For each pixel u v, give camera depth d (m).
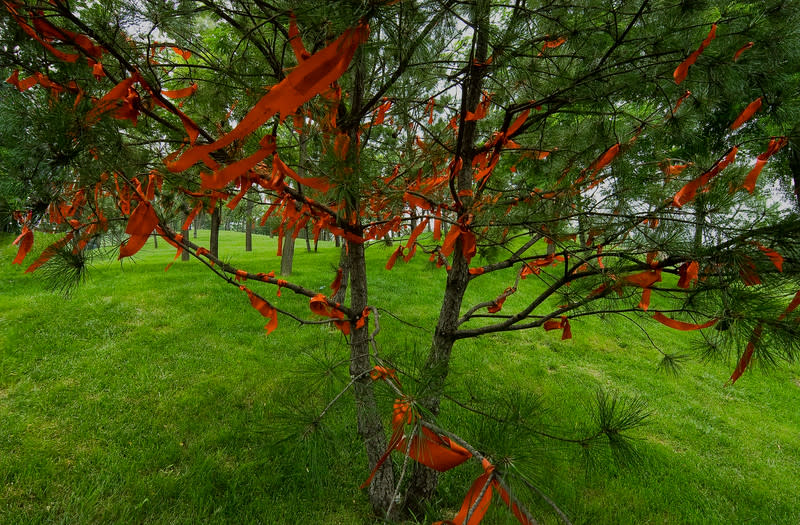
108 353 4.00
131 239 0.89
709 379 4.59
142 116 1.27
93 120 0.76
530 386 3.86
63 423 2.84
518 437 0.97
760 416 3.86
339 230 1.50
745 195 1.01
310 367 1.39
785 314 0.86
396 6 0.81
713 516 2.39
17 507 2.14
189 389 3.38
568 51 1.45
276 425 1.28
